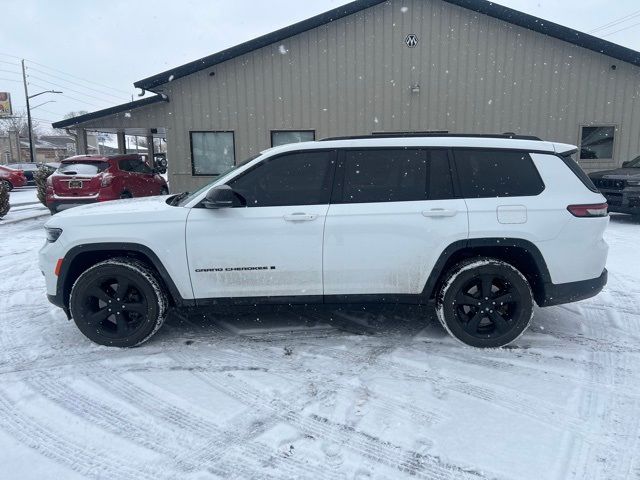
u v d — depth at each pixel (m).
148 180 12.17
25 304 4.94
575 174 3.65
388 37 11.65
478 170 3.63
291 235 3.56
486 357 3.51
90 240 3.61
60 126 11.98
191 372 3.31
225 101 11.98
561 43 11.46
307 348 3.70
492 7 11.20
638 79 11.55
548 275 3.57
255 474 2.26
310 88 11.91
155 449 2.46
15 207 15.05
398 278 3.62
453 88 11.80
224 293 3.67
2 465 2.35
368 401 2.90
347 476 2.24
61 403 2.92
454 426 2.63
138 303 3.69
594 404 2.85
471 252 3.71
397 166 3.65
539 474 2.24
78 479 2.24
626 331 4.01
